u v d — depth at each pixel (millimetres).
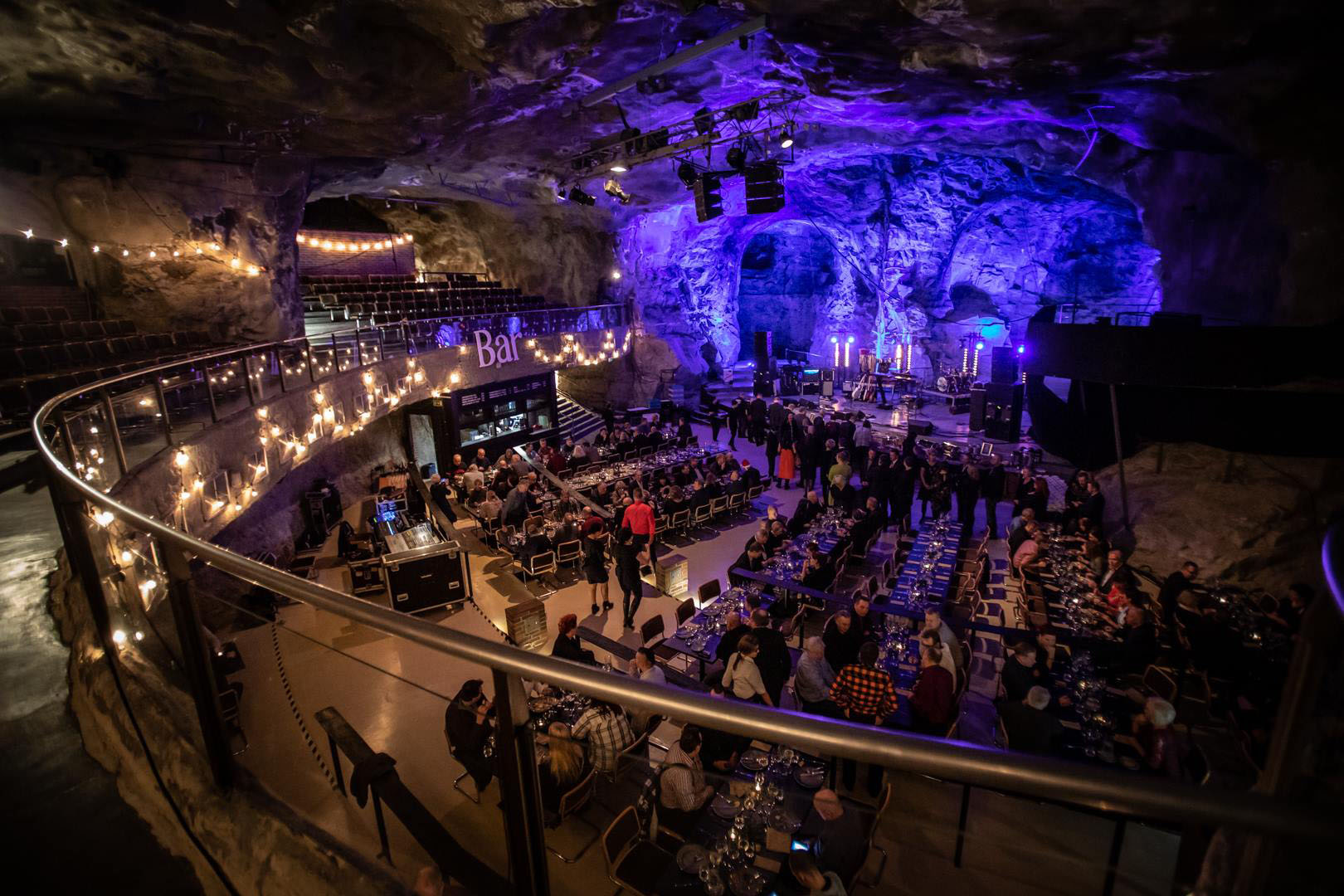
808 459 17922
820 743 1127
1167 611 8906
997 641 9766
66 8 7750
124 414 6508
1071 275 25453
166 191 13250
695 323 31312
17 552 5004
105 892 2277
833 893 4234
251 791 2441
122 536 4055
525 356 21156
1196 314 13766
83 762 2848
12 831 2494
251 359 9812
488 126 14359
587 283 26375
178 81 9789
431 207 25812
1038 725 5965
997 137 17281
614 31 10594
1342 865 961
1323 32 8859
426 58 10109
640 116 15258
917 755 1061
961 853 5301
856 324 32062
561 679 1329
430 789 6516
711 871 4641
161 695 3037
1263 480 11555
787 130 14266
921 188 24250
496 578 12602
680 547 14625
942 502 14977
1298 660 1087
